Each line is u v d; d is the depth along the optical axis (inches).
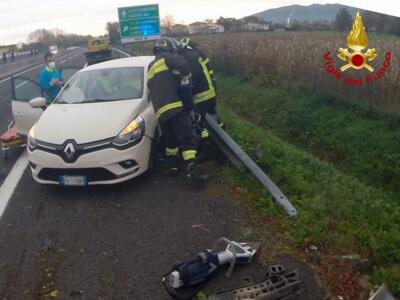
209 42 967.0
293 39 765.3
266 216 166.9
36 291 134.6
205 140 227.8
